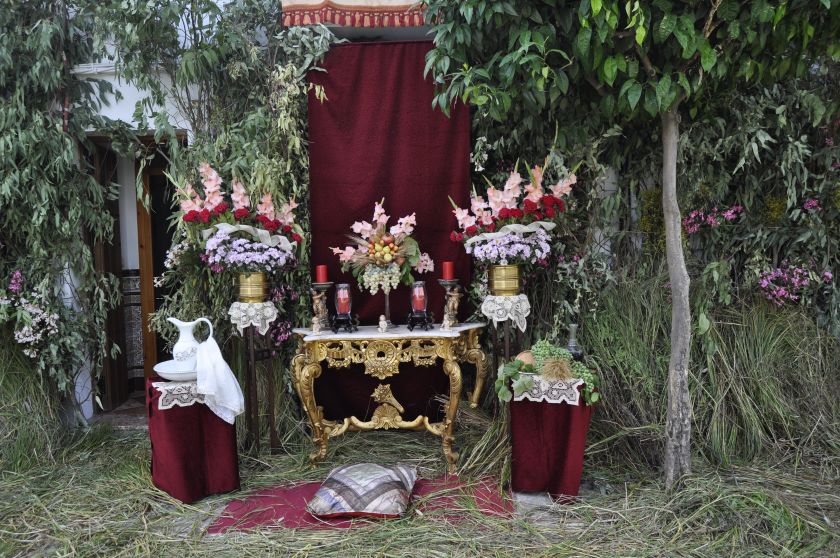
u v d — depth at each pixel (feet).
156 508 8.09
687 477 8.00
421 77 10.47
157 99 10.59
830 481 8.24
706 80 8.09
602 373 9.64
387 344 9.45
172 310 10.68
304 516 7.86
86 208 11.12
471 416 10.30
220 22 10.24
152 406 8.37
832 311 10.11
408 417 11.03
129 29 9.92
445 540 7.11
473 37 7.77
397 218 10.68
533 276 10.46
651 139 10.32
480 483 8.73
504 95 7.59
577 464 8.14
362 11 10.43
